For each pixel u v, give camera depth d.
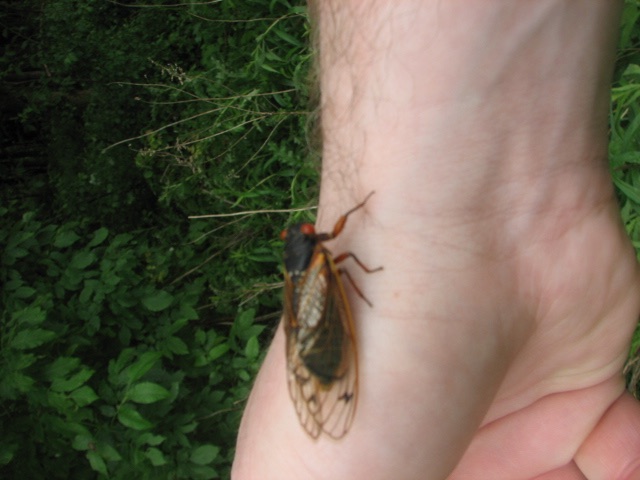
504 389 0.15
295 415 0.11
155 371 0.26
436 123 0.11
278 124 0.26
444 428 0.11
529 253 0.12
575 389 0.15
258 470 0.12
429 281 0.11
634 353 0.20
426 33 0.11
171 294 0.32
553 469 0.16
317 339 0.11
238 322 0.28
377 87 0.12
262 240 0.30
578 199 0.12
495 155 0.11
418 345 0.11
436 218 0.11
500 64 0.11
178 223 0.35
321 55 0.13
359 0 0.12
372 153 0.12
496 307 0.12
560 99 0.11
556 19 0.11
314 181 0.26
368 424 0.11
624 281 0.13
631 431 0.16
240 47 0.30
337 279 0.12
